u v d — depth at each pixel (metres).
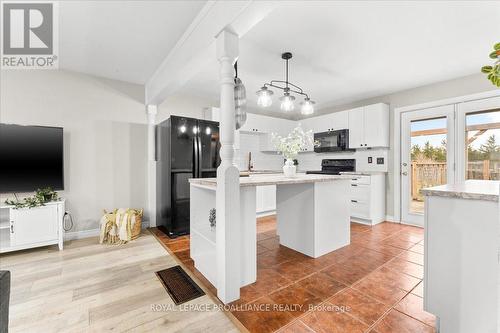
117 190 3.55
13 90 2.87
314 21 2.10
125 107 3.62
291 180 2.22
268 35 2.33
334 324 1.51
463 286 1.26
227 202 1.75
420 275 2.15
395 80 3.55
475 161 3.30
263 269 2.29
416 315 1.59
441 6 1.90
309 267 2.33
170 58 2.71
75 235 3.22
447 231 1.31
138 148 3.73
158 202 3.76
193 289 1.94
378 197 4.08
